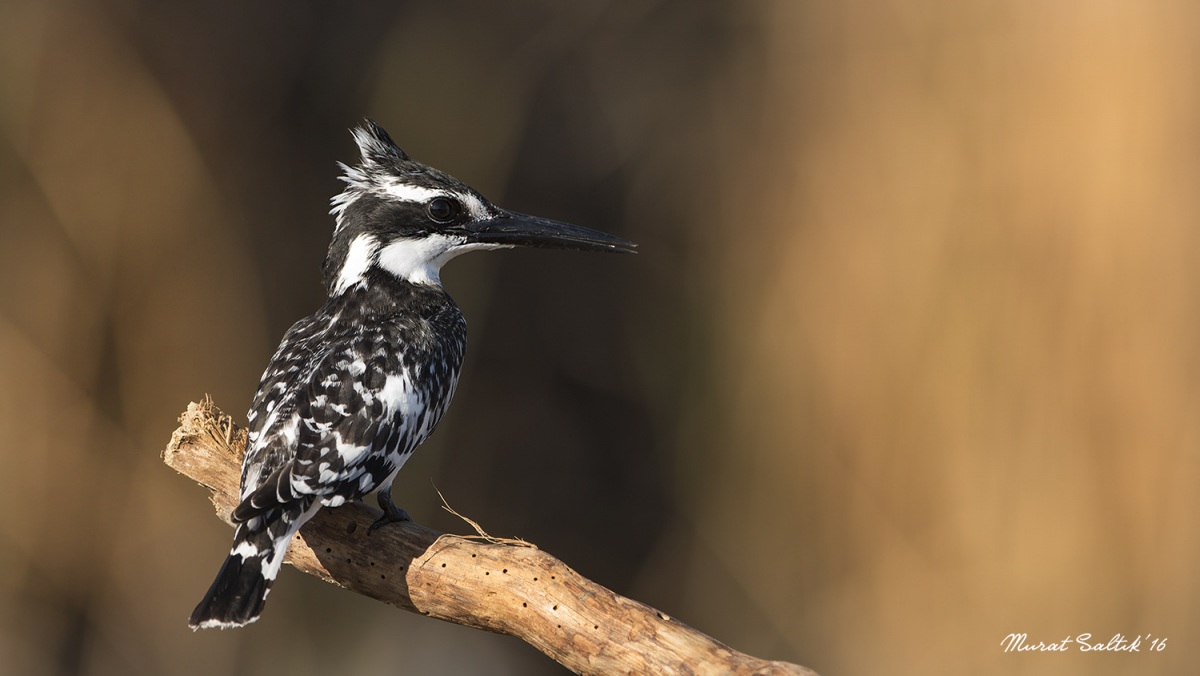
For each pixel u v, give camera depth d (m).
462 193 8.77
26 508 12.18
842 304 13.80
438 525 16.17
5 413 12.12
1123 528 12.42
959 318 13.08
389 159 8.79
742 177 15.50
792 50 15.24
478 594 6.50
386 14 16.38
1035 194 12.84
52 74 12.74
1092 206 12.55
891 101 13.98
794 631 13.91
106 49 13.15
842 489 13.69
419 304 8.40
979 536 12.84
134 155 13.11
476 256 16.94
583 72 17.72
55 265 12.42
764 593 14.20
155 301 12.90
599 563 16.38
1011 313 12.84
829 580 13.77
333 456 6.96
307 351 7.60
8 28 12.62
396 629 14.60
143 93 13.36
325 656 14.08
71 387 12.38
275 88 15.08
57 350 12.33
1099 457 12.51
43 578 12.23
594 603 6.18
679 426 15.81
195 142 13.64
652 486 16.36
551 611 6.24
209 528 12.86
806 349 14.02
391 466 7.30
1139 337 12.38
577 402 17.05
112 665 12.46
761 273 14.74
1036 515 12.66
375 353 7.57
